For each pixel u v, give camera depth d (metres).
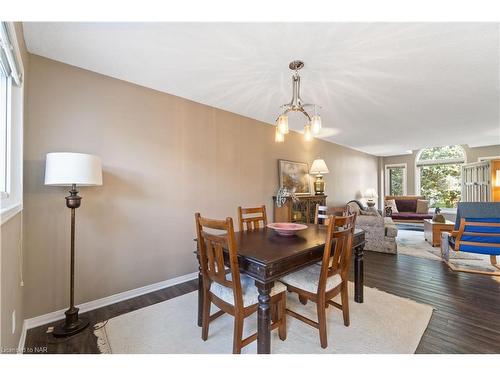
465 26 1.61
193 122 3.00
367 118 3.74
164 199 2.71
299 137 4.77
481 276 2.95
